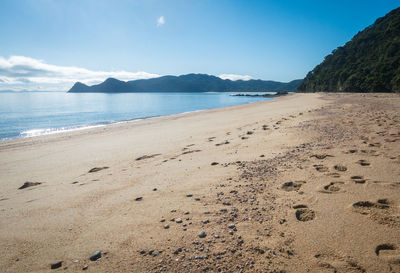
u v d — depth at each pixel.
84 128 17.73
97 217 3.10
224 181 3.99
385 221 2.40
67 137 13.45
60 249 2.43
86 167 6.53
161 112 33.38
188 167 5.14
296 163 4.50
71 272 2.04
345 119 9.27
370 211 2.61
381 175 3.51
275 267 1.90
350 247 2.08
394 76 46.88
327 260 1.95
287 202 3.01
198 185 3.94
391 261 1.88
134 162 6.41
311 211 2.73
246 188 3.58
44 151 9.80
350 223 2.43
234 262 1.99
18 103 60.06
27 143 12.13
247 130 9.48
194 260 2.05
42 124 21.59
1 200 4.44
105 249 2.34
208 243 2.28
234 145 6.86
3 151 10.41
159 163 5.88
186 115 23.45
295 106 20.80
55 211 3.46
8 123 22.42
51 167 6.98
